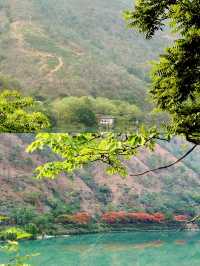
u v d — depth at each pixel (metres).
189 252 43.34
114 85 131.38
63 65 136.75
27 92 108.94
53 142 4.17
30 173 69.25
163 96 5.12
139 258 39.09
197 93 5.07
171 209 73.06
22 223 51.53
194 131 5.01
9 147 73.00
